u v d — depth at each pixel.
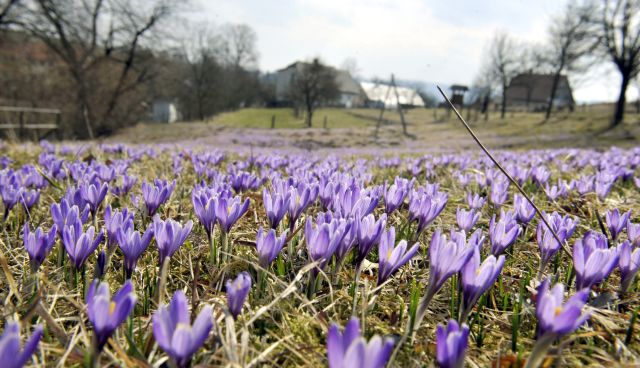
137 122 41.00
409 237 2.44
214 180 3.05
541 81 87.12
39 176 3.26
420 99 93.81
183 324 0.93
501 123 48.56
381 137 32.97
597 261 1.47
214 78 73.88
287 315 1.53
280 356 1.37
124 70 37.91
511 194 4.17
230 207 1.95
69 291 1.66
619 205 3.60
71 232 1.56
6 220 2.40
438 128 47.03
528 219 2.46
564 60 42.88
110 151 7.58
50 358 1.33
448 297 1.84
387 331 1.52
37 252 1.58
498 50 56.72
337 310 1.65
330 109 92.31
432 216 2.20
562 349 1.32
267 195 1.94
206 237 2.40
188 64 69.69
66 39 34.12
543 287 1.17
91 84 34.78
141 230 2.47
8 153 7.08
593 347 1.38
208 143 25.25
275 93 108.12
